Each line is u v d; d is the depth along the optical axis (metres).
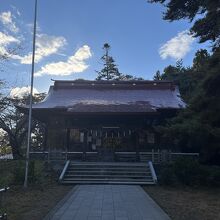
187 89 46.38
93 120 36.38
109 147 37.19
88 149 37.22
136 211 14.87
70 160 30.20
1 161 25.53
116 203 16.80
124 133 37.53
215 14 18.88
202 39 20.58
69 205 16.20
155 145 36.59
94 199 17.94
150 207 15.80
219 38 20.61
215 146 25.22
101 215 14.01
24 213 14.48
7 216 13.36
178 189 22.97
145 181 25.27
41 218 13.54
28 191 20.75
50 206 16.11
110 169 27.53
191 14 19.58
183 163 24.88
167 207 16.12
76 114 34.84
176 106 36.84
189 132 23.69
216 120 23.28
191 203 17.48
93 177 26.30
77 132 37.72
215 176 24.25
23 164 24.81
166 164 28.02
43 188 22.25
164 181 24.36
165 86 42.97
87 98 40.34
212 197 19.72
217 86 20.75
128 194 19.73
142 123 36.69
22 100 38.88
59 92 41.94
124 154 33.25
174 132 25.19
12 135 38.06
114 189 21.92
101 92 42.00
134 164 28.23
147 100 39.56
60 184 24.62
